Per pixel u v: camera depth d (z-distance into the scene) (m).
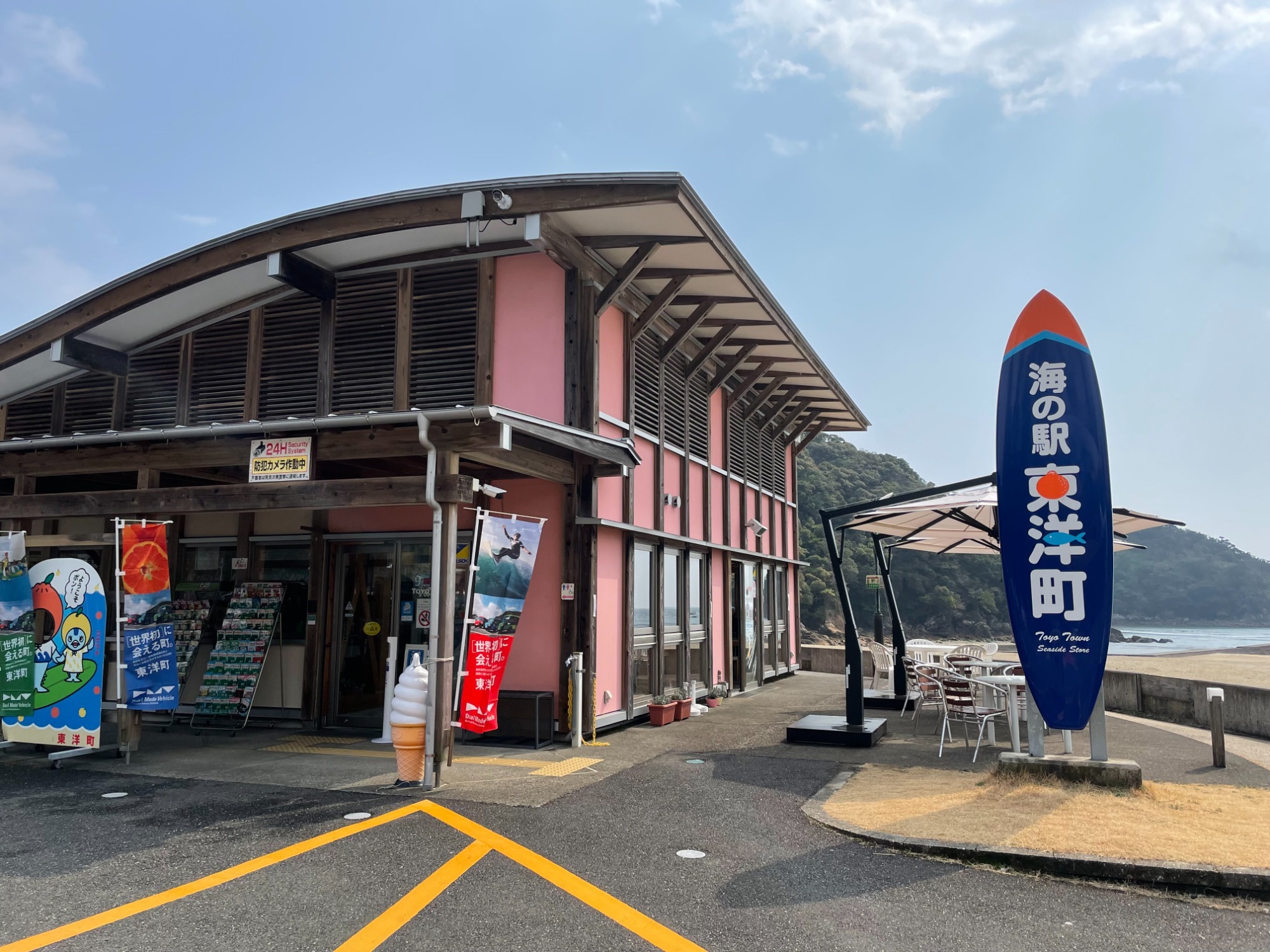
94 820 5.70
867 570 57.59
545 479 8.55
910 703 11.90
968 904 4.25
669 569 11.66
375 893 4.31
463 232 8.91
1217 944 3.84
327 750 8.28
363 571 9.80
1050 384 6.59
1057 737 9.04
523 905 4.17
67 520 11.19
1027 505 6.57
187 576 10.60
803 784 6.80
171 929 3.86
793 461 19.31
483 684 6.80
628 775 7.13
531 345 9.16
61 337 9.99
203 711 9.52
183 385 10.41
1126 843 4.90
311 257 9.47
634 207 8.05
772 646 16.59
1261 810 5.66
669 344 11.38
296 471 7.04
